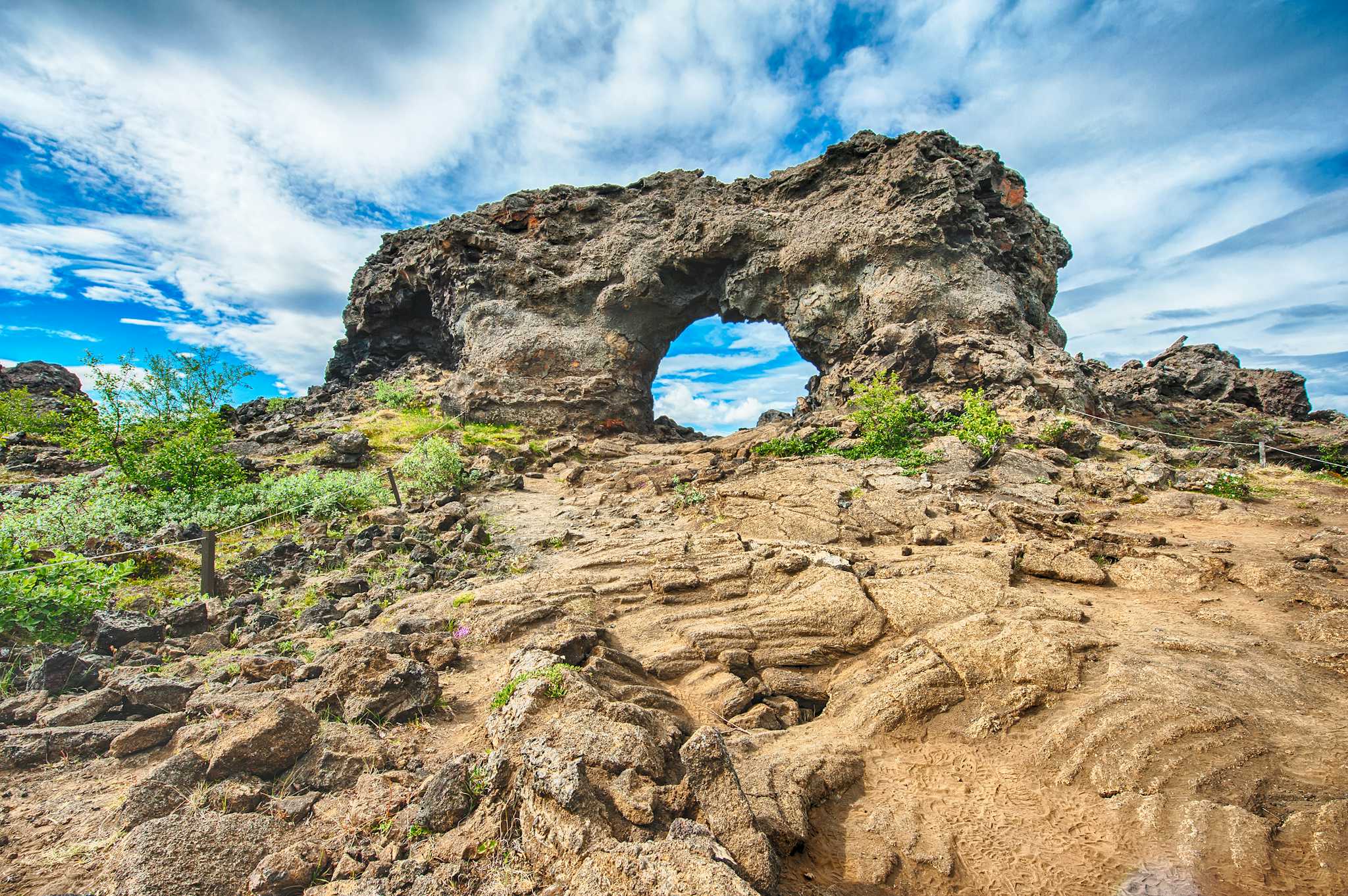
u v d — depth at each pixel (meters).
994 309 24.69
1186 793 5.20
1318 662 6.95
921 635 7.70
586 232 33.34
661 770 4.48
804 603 8.63
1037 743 6.06
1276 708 6.16
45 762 5.13
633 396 32.34
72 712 5.71
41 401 28.19
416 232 40.38
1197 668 6.78
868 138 28.83
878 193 27.27
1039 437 18.44
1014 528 11.68
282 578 10.99
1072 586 9.63
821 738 6.29
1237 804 5.04
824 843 4.89
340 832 4.26
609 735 4.52
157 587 10.35
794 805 4.93
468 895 3.64
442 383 34.06
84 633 7.99
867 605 8.38
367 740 5.32
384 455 23.52
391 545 13.12
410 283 37.81
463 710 6.28
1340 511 13.41
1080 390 22.45
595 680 6.36
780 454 20.89
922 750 6.19
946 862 4.61
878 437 19.52
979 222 26.64
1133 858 4.66
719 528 13.39
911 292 25.05
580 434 29.86
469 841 4.04
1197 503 13.68
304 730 5.12
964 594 8.52
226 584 10.53
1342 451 19.28
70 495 15.55
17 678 6.80
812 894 4.24
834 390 26.88
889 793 5.53
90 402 17.66
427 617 8.71
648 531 13.59
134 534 13.10
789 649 7.86
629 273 31.30
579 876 3.48
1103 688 6.53
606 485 19.48
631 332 32.69
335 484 17.06
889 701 6.65
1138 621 8.17
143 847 3.83
